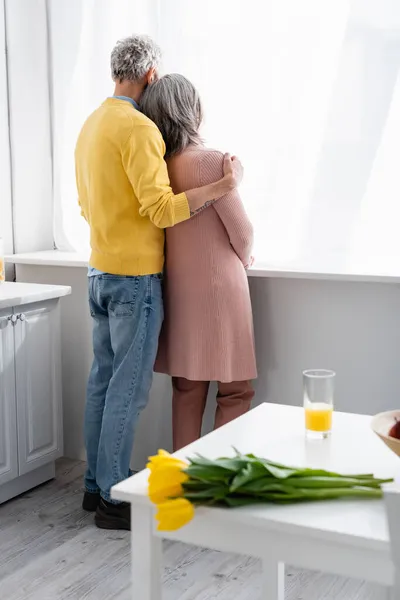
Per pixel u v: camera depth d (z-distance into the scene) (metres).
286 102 3.07
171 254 2.75
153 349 2.71
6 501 3.04
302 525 1.25
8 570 2.49
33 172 3.62
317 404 1.60
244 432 1.65
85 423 2.92
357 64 2.94
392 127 2.93
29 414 3.04
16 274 3.52
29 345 3.02
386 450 1.54
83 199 2.78
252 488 1.32
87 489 2.94
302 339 2.97
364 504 1.33
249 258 2.80
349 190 3.02
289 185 3.11
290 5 3.02
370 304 2.84
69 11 3.48
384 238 3.00
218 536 1.34
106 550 2.63
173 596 2.30
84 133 2.72
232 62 3.13
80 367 3.43
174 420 2.94
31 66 3.55
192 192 2.58
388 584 1.22
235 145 3.17
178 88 2.67
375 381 2.88
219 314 2.71
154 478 1.35
